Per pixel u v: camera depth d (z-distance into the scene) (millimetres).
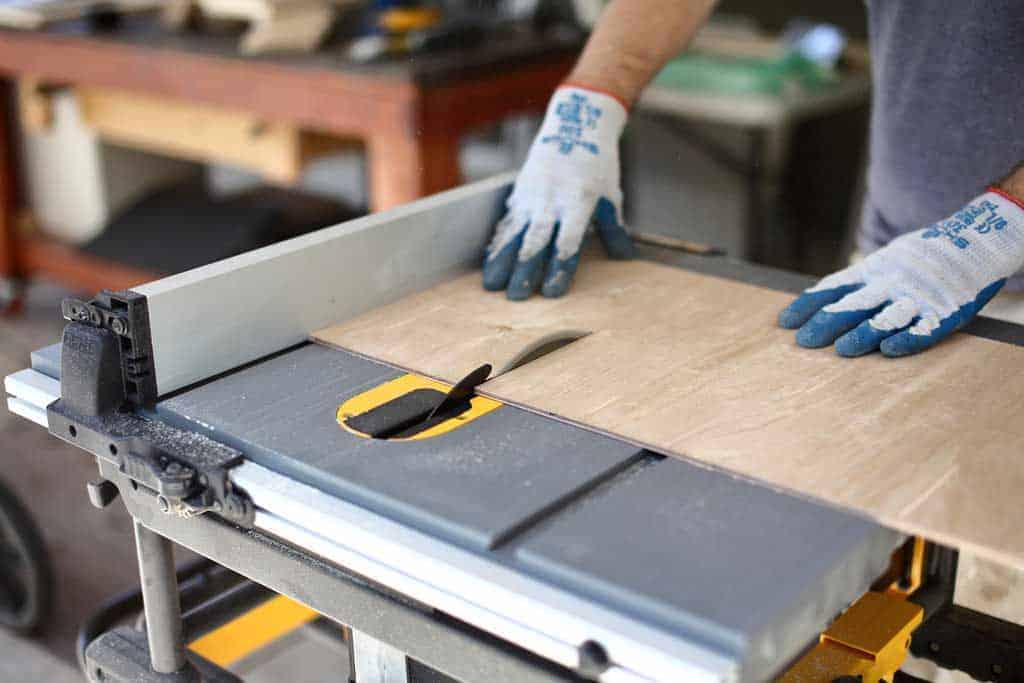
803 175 3715
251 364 1152
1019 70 1380
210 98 2750
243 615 1354
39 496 2777
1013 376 1108
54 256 3514
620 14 1471
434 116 2502
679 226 3773
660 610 762
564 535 846
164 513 1055
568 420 1021
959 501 884
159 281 1077
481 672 881
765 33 3561
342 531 881
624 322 1241
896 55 1482
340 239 1218
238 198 3584
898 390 1076
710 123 3594
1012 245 1237
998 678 1224
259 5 2672
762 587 781
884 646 1061
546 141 1413
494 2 3125
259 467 956
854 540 838
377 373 1126
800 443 974
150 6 3211
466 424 1020
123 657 1208
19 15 3064
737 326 1229
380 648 1083
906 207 1555
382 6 2949
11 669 2188
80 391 1037
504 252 1348
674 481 921
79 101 3152
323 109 2576
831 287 1235
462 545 848
